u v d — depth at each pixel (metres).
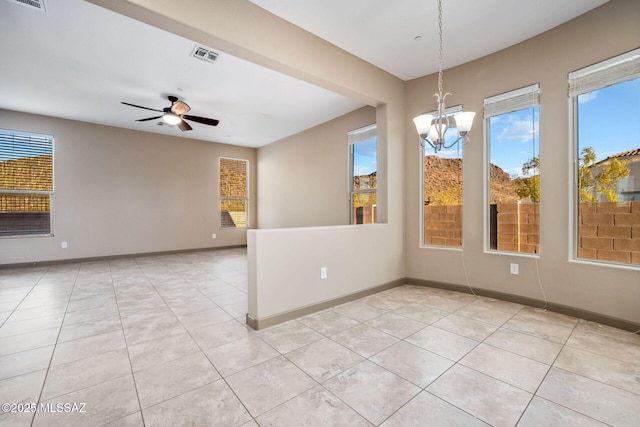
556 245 2.90
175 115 4.36
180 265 5.50
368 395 1.66
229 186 7.74
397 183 3.91
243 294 3.65
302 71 2.83
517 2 2.48
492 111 3.31
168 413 1.52
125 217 6.21
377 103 3.75
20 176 5.21
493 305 3.13
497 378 1.81
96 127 5.87
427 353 2.13
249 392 1.70
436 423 1.44
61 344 2.30
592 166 2.73
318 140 5.87
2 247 5.06
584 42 2.67
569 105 2.79
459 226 3.67
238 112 5.14
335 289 3.17
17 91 4.23
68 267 5.29
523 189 3.17
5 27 2.72
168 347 2.25
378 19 2.70
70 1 2.39
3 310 3.06
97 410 1.55
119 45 3.05
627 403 1.57
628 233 2.56
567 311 2.83
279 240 2.70
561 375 1.84
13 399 1.63
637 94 2.48
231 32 2.33
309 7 2.52
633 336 2.38
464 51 3.26
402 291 3.71
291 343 2.30
